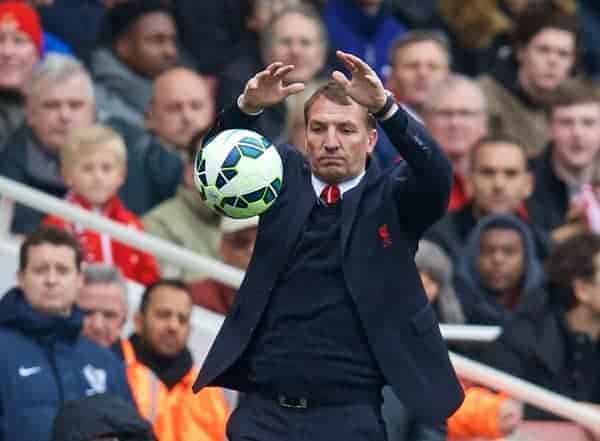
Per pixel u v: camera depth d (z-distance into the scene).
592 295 31.97
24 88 37.19
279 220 23.83
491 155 37.12
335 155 23.64
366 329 23.55
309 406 23.77
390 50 42.03
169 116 38.34
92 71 40.50
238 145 23.52
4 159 35.91
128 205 36.38
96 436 25.86
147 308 30.72
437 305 34.22
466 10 44.19
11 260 33.03
